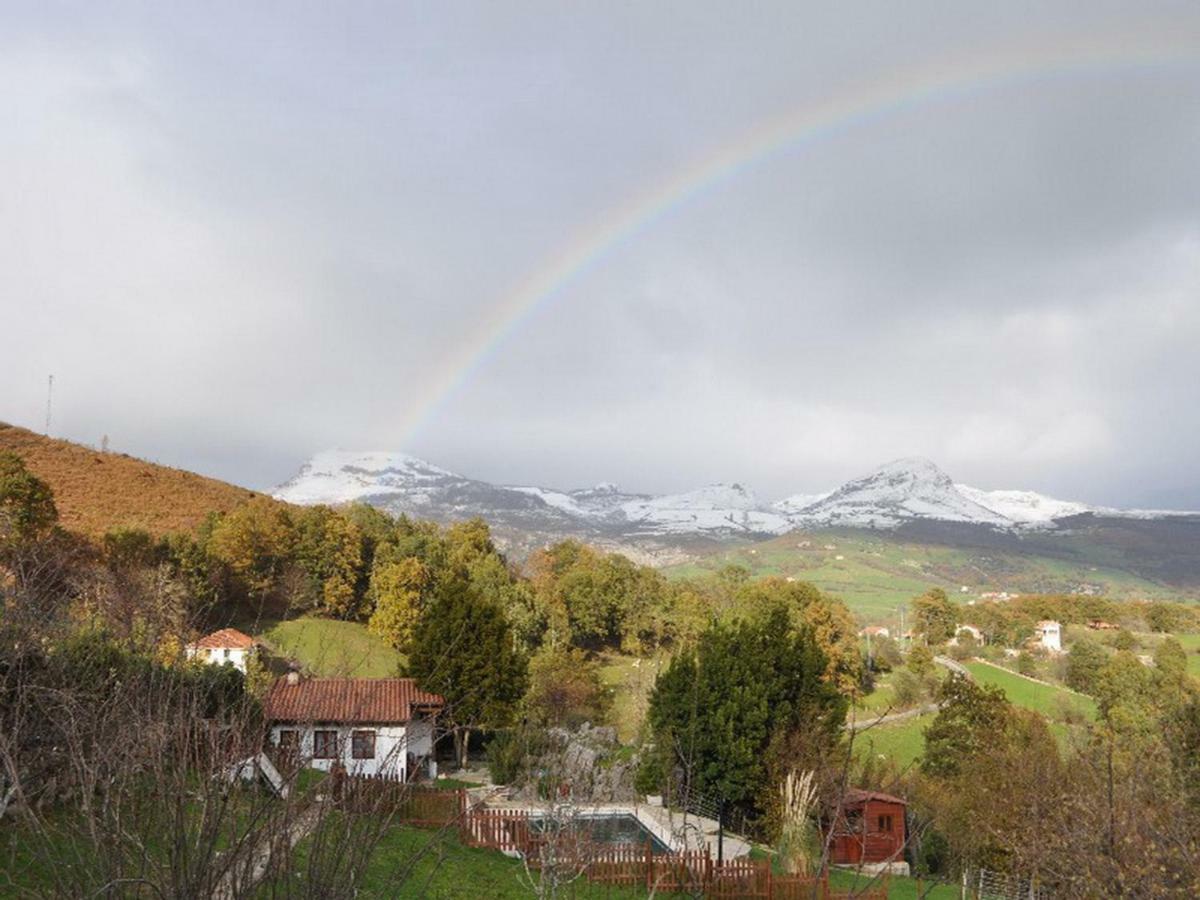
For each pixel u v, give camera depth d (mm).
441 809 25609
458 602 54531
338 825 6984
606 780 36188
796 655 43969
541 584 117438
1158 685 78875
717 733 40156
